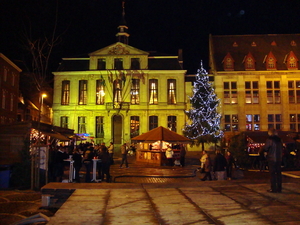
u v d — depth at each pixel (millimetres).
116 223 6738
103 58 47219
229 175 20172
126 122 46125
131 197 9156
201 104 42969
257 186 10359
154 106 46156
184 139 26828
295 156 26297
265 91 46312
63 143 34688
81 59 48125
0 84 38219
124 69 46281
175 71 46281
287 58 47219
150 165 26797
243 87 46500
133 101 46531
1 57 38281
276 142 9305
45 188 10281
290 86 46500
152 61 47375
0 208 11258
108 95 46406
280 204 8047
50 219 7062
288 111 45844
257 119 46156
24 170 16938
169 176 20234
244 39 51219
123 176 20312
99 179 18062
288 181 11078
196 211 7559
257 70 46781
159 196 9258
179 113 46000
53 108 46719
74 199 8922
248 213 7285
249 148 29344
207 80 44781
